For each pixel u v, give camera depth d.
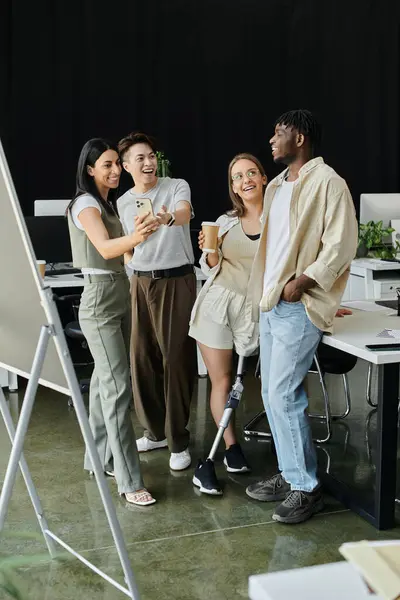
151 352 3.90
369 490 3.60
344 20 7.21
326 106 7.26
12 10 6.29
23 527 3.25
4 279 2.15
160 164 5.61
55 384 2.17
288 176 3.31
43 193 6.56
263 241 3.37
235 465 3.81
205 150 6.93
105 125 6.66
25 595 2.71
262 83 7.02
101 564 2.93
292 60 7.10
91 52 6.54
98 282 3.34
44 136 6.50
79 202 3.28
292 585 1.26
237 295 3.68
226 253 3.73
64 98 6.51
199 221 6.97
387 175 7.51
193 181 6.93
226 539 3.12
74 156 6.60
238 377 3.72
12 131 6.41
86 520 3.31
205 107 6.89
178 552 3.02
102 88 6.61
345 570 1.30
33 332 2.15
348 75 7.30
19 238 2.00
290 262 3.16
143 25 6.65
